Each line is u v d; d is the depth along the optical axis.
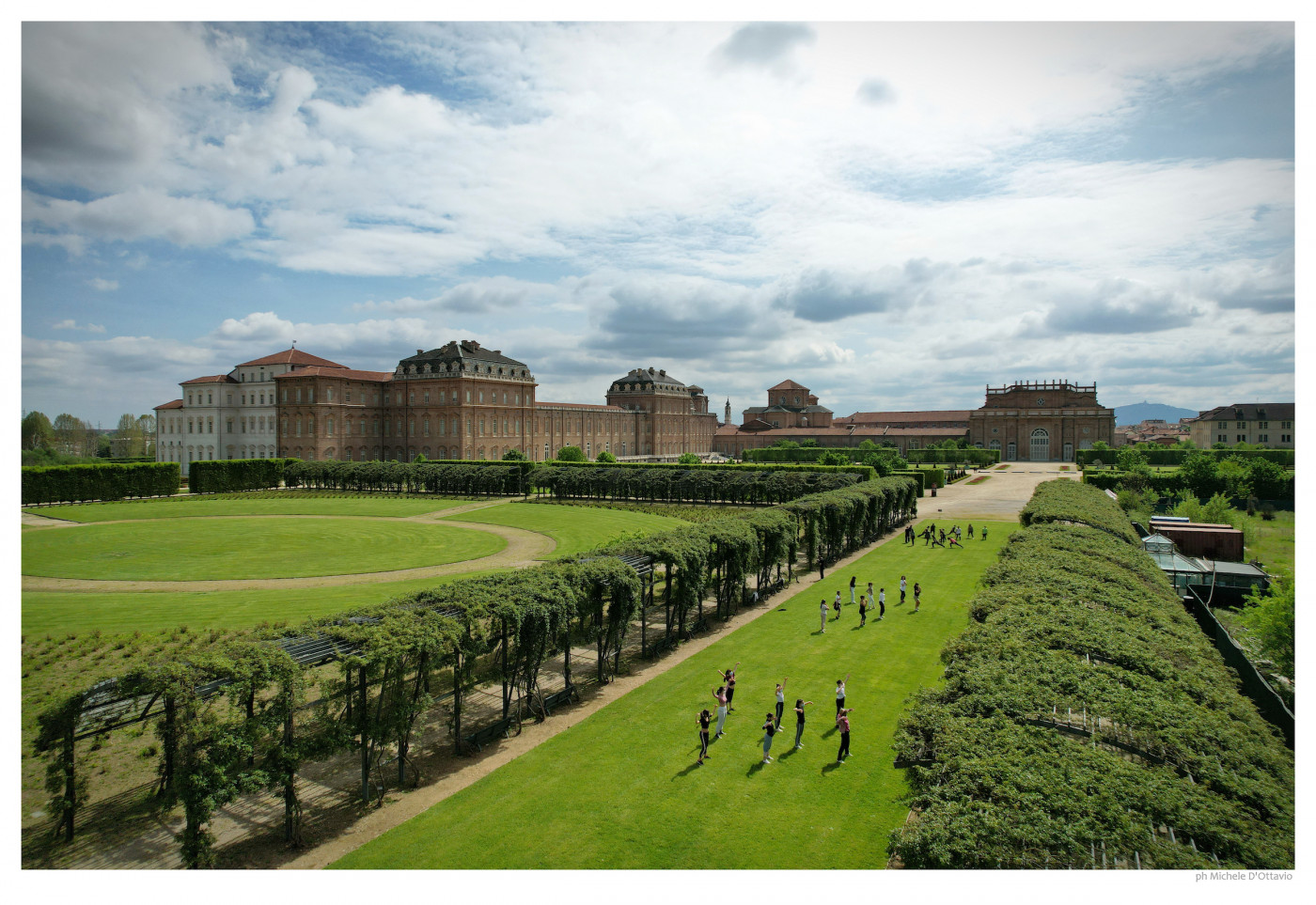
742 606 40.41
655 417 186.88
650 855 16.95
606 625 30.59
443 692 27.38
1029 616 21.67
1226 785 13.66
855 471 93.06
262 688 17.67
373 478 102.94
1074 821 12.24
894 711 25.62
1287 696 26.67
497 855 16.98
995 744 14.52
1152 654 19.12
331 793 20.12
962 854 11.92
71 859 16.72
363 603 37.97
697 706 26.20
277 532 63.78
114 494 91.56
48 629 33.09
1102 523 40.78
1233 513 61.97
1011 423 172.50
